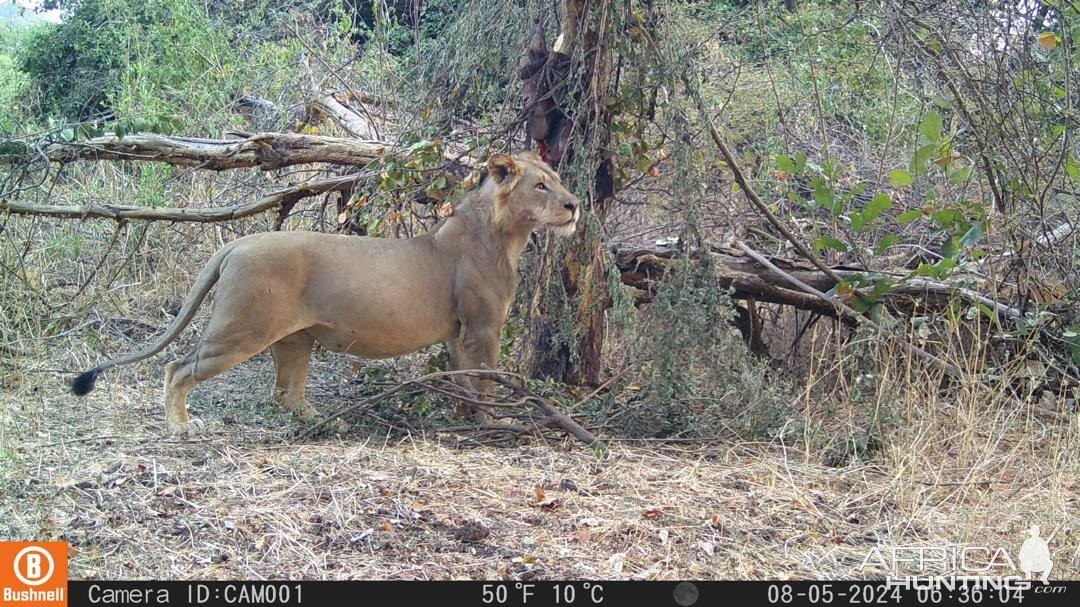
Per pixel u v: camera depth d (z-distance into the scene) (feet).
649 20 22.53
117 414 20.65
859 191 24.36
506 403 20.67
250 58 37.58
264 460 17.87
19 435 18.74
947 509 17.80
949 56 23.90
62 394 21.71
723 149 23.90
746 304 28.71
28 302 24.90
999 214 24.03
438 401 21.76
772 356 27.89
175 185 30.17
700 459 19.66
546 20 22.90
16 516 14.89
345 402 22.66
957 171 24.00
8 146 24.13
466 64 23.41
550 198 20.77
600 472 18.49
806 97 31.01
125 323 26.73
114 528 14.82
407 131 24.32
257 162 25.31
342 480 16.97
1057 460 19.20
